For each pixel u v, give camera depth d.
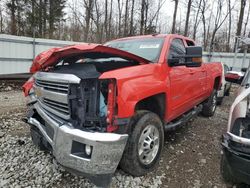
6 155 3.79
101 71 2.96
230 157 2.77
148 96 3.07
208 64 6.01
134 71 3.03
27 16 24.55
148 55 3.82
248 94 2.97
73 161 2.65
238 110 2.96
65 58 3.32
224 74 7.93
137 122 3.08
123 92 2.73
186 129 5.38
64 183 3.08
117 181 3.12
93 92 2.78
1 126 5.16
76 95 2.75
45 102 3.18
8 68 10.51
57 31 26.25
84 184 3.05
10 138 4.46
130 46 4.23
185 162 3.77
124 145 2.71
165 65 3.68
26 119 3.67
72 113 2.77
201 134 5.08
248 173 2.65
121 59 3.40
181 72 4.11
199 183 3.22
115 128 2.72
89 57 3.30
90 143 2.53
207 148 4.34
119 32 25.86
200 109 5.67
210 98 6.41
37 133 3.43
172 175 3.38
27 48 10.97
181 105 4.27
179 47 4.37
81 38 25.02
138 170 3.15
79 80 2.64
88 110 2.78
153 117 3.28
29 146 4.07
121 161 3.08
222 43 29.92
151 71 3.32
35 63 3.56
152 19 26.69
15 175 3.23
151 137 3.32
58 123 2.79
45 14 25.19
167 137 4.80
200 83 5.25
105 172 2.64
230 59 17.73
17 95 8.91
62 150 2.71
